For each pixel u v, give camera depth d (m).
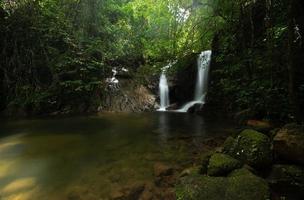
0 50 14.09
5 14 13.95
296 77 6.64
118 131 9.45
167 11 15.92
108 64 15.66
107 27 15.55
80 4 14.76
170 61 16.00
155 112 14.10
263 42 9.38
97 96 14.45
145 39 16.98
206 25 13.60
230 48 11.51
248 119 9.13
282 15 7.55
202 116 12.41
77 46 14.30
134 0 17.48
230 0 11.32
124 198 4.43
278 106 7.57
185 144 7.48
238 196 3.69
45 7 14.07
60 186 4.96
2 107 13.92
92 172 5.60
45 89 13.86
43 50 13.98
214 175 4.47
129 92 15.16
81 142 8.03
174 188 4.56
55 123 11.09
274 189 4.14
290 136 4.70
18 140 8.37
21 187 4.95
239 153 4.86
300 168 4.39
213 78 13.19
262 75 8.36
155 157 6.41
